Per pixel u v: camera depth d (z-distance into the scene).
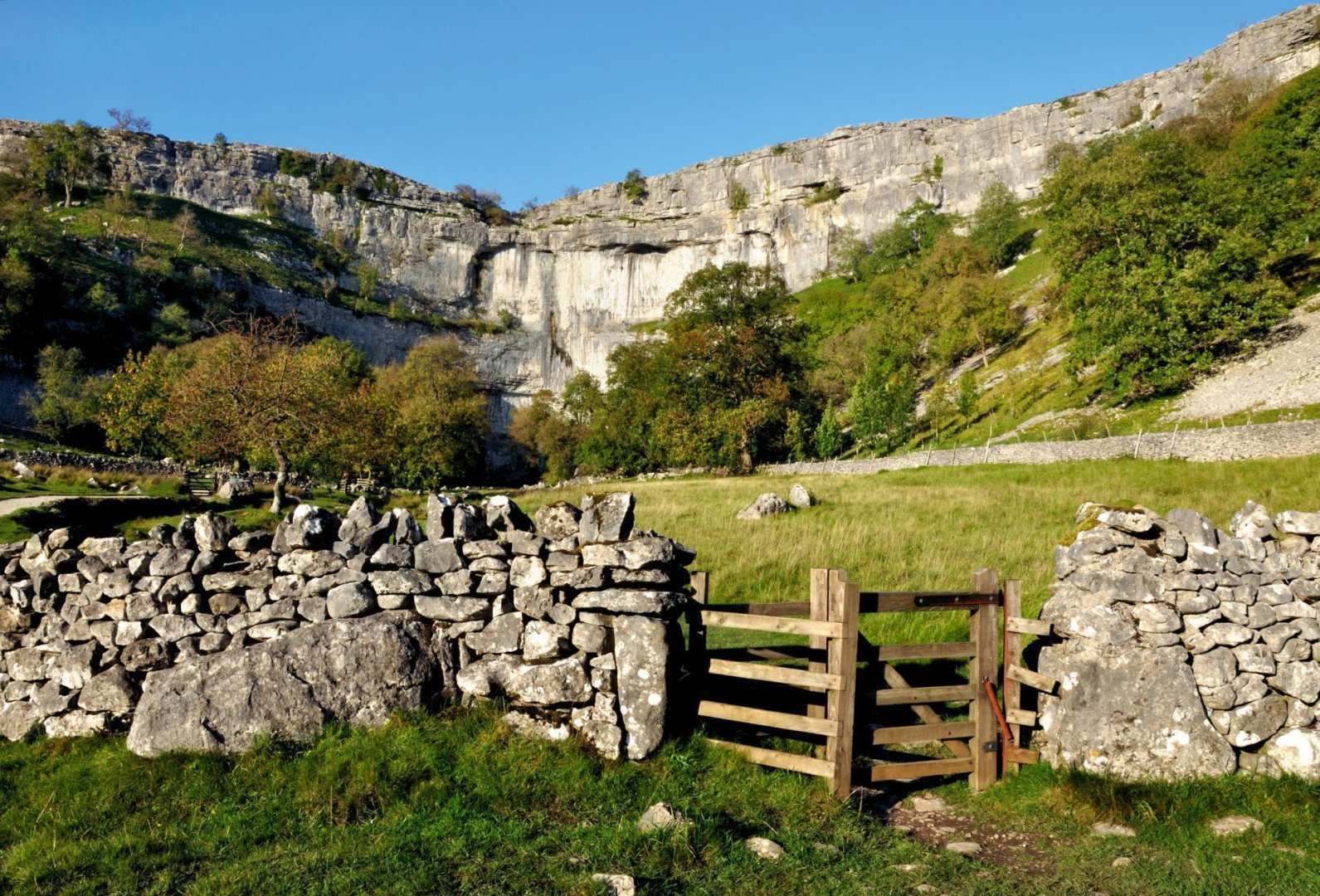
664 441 62.94
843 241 154.50
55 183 147.62
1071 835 6.66
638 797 6.67
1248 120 75.12
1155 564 7.84
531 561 7.80
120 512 25.08
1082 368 51.22
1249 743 7.38
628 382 81.56
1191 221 48.50
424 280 164.38
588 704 7.43
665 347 75.56
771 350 68.38
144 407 45.66
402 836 5.86
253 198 166.38
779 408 64.38
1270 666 7.50
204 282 119.19
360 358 101.06
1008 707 8.15
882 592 7.42
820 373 78.50
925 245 138.00
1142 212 51.34
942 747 8.53
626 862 5.57
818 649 7.64
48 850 5.75
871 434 58.56
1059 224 62.84
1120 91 148.38
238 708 7.12
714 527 22.33
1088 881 5.78
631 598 7.45
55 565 8.67
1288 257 51.88
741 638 11.28
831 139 169.62
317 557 8.01
